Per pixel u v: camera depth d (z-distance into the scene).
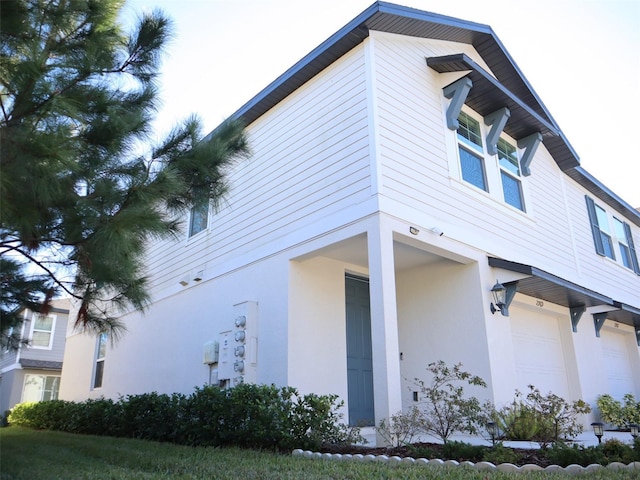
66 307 19.00
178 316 9.85
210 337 8.71
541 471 4.05
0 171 2.96
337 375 7.51
